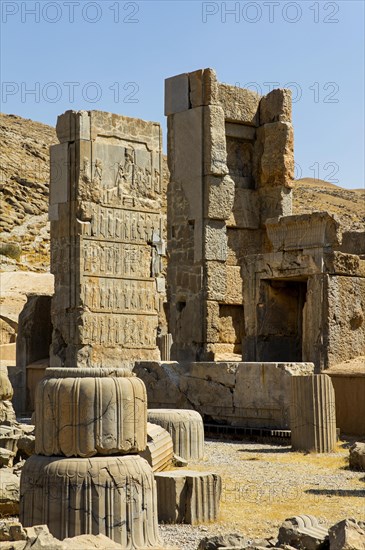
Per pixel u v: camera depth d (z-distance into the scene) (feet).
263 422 66.85
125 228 93.66
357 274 74.54
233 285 91.09
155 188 96.99
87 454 31.99
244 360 78.07
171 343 92.58
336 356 72.28
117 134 94.02
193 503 37.68
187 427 55.47
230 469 50.88
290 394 60.70
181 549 31.45
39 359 91.50
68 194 90.99
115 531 31.27
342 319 73.05
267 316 77.66
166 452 46.55
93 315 89.81
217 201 87.86
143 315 94.17
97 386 32.24
